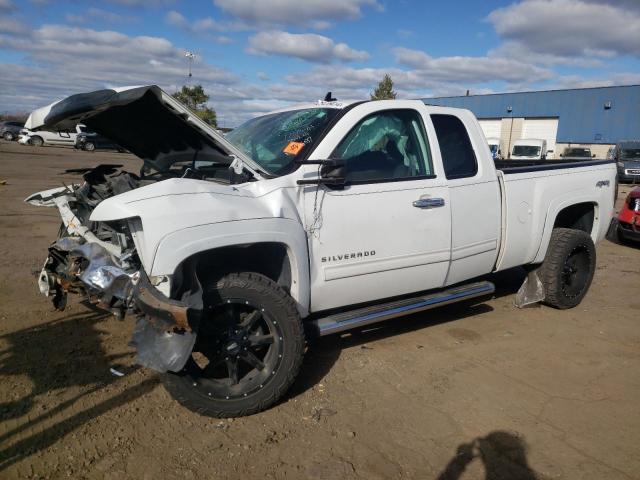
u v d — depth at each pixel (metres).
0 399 3.36
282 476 2.78
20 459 2.80
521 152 33.38
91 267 3.29
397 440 3.12
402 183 3.92
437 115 4.36
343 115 3.78
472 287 4.62
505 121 45.75
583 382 3.92
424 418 3.36
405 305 4.10
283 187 3.39
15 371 3.73
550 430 3.27
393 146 4.02
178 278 2.94
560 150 43.16
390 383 3.80
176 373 3.05
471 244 4.42
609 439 3.19
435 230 4.10
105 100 3.10
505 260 4.83
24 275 5.84
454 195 4.23
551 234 5.32
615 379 3.98
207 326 3.16
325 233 3.57
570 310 5.55
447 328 4.90
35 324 4.52
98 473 2.73
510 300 5.83
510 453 3.03
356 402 3.53
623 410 3.53
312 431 3.18
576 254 5.53
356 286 3.78
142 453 2.90
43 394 3.44
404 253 3.95
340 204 3.62
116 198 3.04
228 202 3.15
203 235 2.99
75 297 5.15
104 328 4.49
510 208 4.73
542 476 2.84
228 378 3.33
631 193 9.20
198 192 3.11
